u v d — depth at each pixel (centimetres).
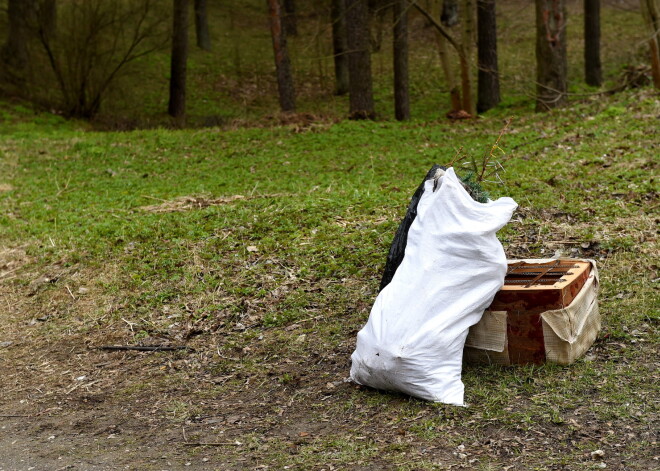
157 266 855
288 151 1645
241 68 3356
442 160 1370
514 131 1622
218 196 1176
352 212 975
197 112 2780
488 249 495
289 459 431
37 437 509
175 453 459
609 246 752
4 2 3275
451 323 484
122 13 2906
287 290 751
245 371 591
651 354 518
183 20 2583
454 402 471
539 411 451
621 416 434
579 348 517
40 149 1775
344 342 620
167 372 613
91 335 718
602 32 3488
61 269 891
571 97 2100
